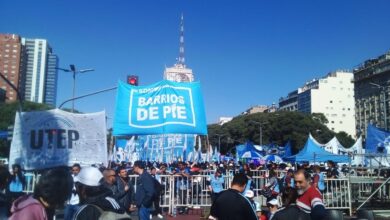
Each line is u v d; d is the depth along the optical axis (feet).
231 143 336.70
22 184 27.91
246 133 313.73
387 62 360.69
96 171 12.82
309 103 501.56
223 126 347.97
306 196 17.74
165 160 87.45
